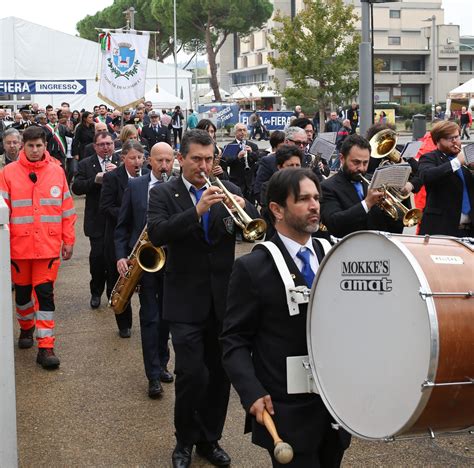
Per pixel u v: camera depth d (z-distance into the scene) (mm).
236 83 85438
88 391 5898
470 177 6414
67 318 8008
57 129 18125
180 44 67125
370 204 5086
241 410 5539
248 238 4316
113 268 7504
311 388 3168
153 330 5734
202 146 4516
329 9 28531
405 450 4809
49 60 30172
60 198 6496
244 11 58812
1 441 4074
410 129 45312
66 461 4727
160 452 4844
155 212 4520
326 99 29047
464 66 71688
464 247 2918
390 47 69250
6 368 4078
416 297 2703
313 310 3113
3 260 4051
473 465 4586
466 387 2691
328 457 3307
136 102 15203
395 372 2783
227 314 3283
